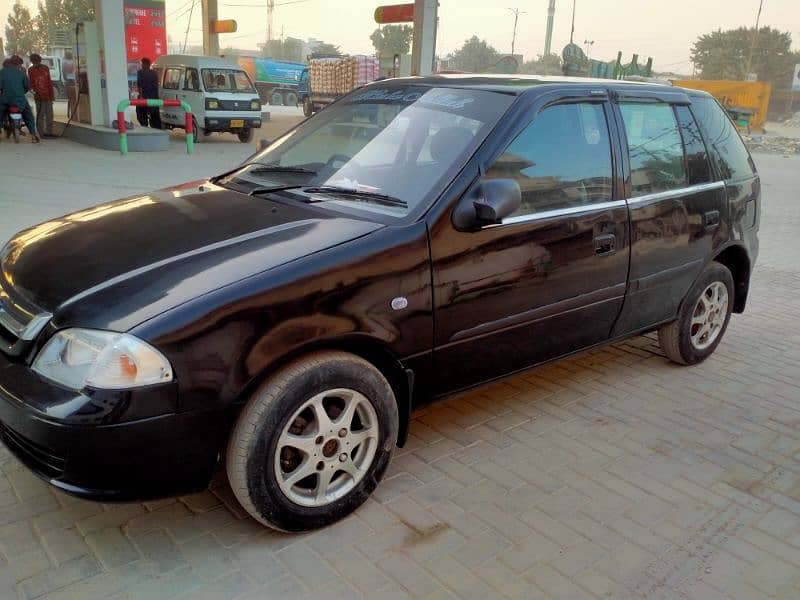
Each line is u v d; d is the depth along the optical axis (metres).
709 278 4.58
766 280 7.33
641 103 4.05
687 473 3.49
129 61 28.23
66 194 9.25
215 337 2.41
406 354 2.95
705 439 3.84
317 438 2.74
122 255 2.73
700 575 2.74
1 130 16.23
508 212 2.99
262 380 2.59
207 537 2.79
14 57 14.34
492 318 3.24
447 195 3.02
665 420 4.04
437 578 2.64
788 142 31.05
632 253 3.86
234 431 2.55
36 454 2.49
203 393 2.41
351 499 2.92
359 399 2.82
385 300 2.81
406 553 2.77
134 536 2.77
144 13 28.09
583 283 3.62
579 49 28.12
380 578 2.62
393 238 2.84
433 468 3.39
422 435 3.72
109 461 2.34
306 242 2.76
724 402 4.32
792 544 2.97
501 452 3.58
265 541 2.78
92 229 3.04
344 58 24.22
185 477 2.51
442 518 3.00
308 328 2.61
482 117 3.34
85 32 14.71
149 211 3.22
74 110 16.30
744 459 3.66
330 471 2.83
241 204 3.23
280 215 3.05
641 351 5.14
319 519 2.83
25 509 2.89
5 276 2.84
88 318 2.41
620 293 3.87
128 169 11.84
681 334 4.61
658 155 4.09
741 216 4.70
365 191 3.21
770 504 3.26
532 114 3.38
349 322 2.71
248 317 2.47
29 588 2.46
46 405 2.33
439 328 3.04
